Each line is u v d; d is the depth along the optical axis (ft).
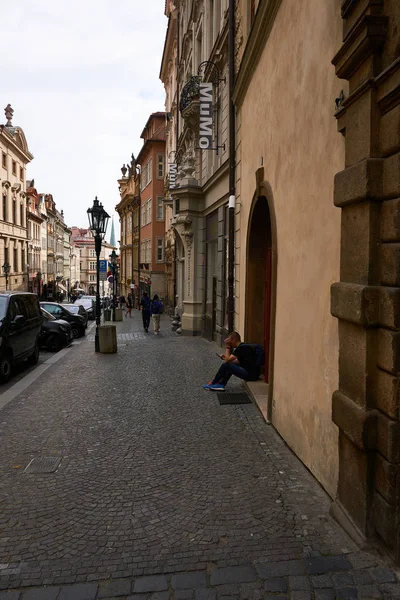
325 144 13.75
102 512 13.01
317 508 12.96
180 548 11.20
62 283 291.17
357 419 10.83
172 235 104.78
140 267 156.35
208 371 33.12
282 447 17.78
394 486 10.12
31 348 39.22
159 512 12.98
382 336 10.38
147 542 11.49
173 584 9.89
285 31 18.49
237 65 36.01
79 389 28.04
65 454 17.38
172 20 92.17
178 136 86.43
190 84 51.26
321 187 14.08
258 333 29.63
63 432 19.90
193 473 15.49
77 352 46.16
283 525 12.10
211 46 52.95
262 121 23.72
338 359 12.70
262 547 11.14
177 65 86.33
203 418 21.62
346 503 11.98
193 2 61.62
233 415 22.08
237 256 35.17
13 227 161.68
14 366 39.88
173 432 19.70
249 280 29.43
